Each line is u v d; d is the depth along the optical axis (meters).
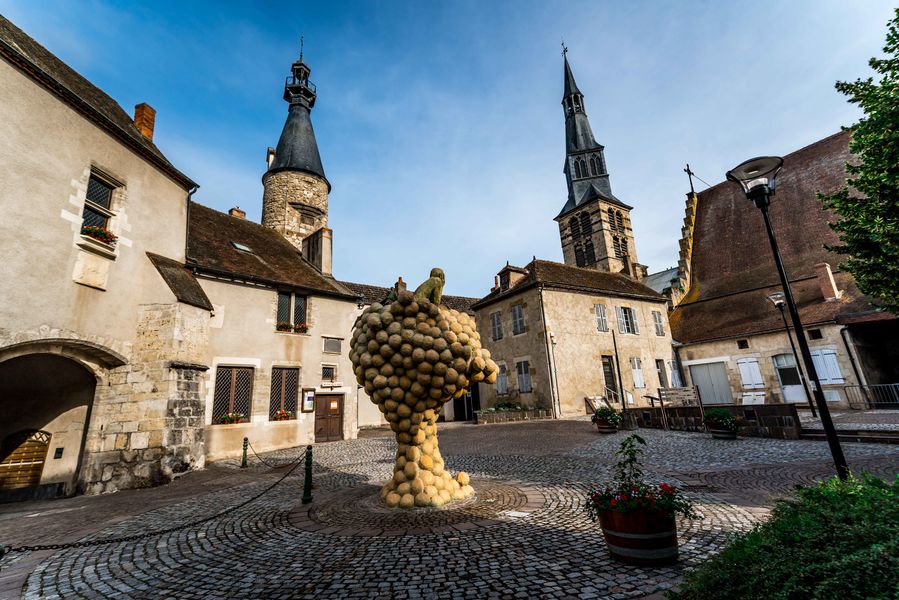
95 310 9.36
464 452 10.77
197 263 12.66
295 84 29.53
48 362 9.30
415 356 5.48
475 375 6.02
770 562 2.34
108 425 9.61
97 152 9.82
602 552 3.91
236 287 13.63
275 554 4.32
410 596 3.26
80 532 5.60
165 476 9.23
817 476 6.42
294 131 27.75
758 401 13.70
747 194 5.75
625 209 45.25
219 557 4.35
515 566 3.68
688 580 2.69
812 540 2.47
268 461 11.30
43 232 8.39
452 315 6.09
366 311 6.17
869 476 3.33
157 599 3.49
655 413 13.54
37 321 8.16
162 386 9.73
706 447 9.70
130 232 10.54
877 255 7.55
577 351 19.58
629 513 3.64
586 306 20.78
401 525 4.89
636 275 37.22
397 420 5.82
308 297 15.85
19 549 4.42
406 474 5.72
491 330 22.14
